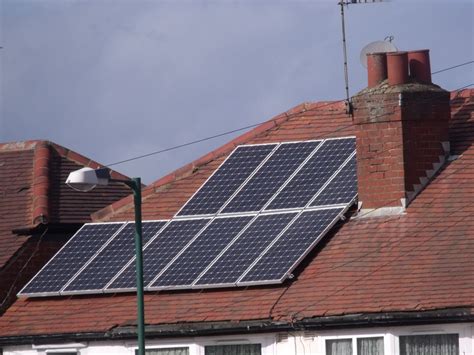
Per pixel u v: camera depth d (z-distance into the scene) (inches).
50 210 4119.1
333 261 3412.9
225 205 3683.6
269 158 3779.5
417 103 3528.5
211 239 3595.0
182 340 3435.0
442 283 3228.3
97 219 3897.6
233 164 3806.6
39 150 4323.3
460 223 3388.3
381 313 3191.4
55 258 3750.0
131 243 3718.0
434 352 3161.9
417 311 3161.9
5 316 3676.2
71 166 4298.7
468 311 3120.1
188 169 3912.4
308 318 3272.6
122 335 3481.8
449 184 3494.1
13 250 4025.6
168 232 3683.6
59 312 3627.0
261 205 3634.4
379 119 3533.5
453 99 3752.5
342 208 3521.2
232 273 3459.6
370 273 3334.2
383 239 3425.2
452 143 3592.5
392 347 3191.4
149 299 3528.5
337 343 3262.8
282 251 3467.0
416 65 3602.4
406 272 3299.7
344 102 3868.1
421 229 3412.9
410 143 3521.2
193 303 3469.5
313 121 3868.1
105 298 3614.7
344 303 3272.6
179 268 3545.8
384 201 3506.4
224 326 3366.1
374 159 3533.5
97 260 3698.3
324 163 3688.5
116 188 4261.8
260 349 3358.8
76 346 3555.6
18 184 4261.8
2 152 4389.8
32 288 3683.6
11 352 3636.8
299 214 3558.1
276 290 3400.6
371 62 3612.2
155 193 3875.5
